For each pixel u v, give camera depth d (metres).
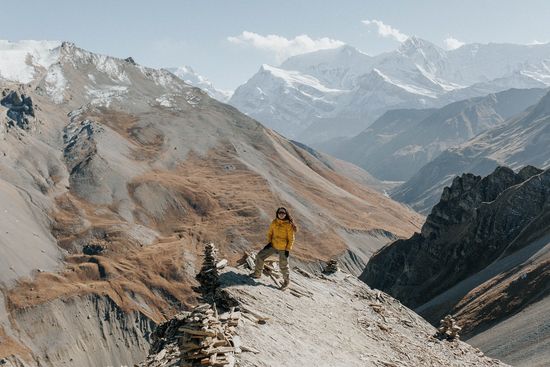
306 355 14.69
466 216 99.00
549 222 72.88
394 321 22.88
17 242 129.38
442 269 94.06
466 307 63.75
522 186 88.44
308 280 22.81
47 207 156.75
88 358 107.19
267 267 20.39
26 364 97.88
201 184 196.25
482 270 78.31
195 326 12.13
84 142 198.12
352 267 171.88
